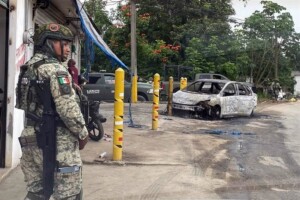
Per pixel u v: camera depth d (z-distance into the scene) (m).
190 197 6.14
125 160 8.10
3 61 7.31
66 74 3.60
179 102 16.39
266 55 36.72
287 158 9.33
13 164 6.95
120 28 32.78
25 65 3.77
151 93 23.34
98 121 9.85
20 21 7.01
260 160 8.98
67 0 10.17
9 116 6.81
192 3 34.09
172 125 13.84
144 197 6.06
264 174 7.75
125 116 15.70
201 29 33.03
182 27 33.16
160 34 34.09
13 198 5.67
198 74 26.69
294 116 20.03
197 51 31.66
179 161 8.36
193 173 7.51
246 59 33.38
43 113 3.59
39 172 3.78
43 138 3.58
